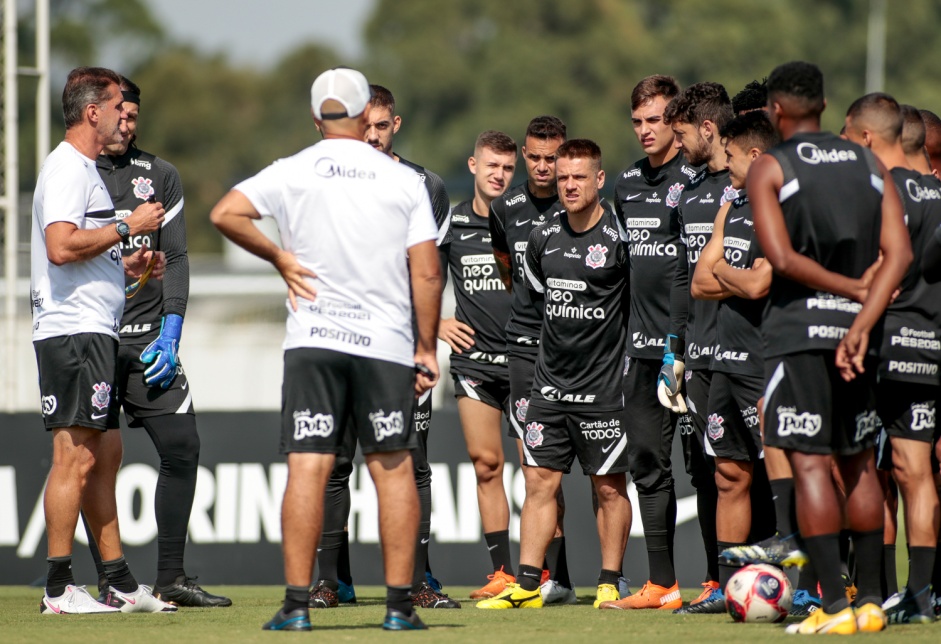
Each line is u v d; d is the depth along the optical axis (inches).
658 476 890.7
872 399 673.0
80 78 816.9
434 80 6697.8
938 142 843.4
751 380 775.1
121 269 830.5
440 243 960.9
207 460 1173.7
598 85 6565.0
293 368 655.8
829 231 645.9
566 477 1157.7
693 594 1050.7
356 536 1158.3
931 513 717.3
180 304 892.0
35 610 853.2
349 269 655.1
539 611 842.8
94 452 823.7
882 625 655.8
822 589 652.7
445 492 1163.9
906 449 724.0
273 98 7539.4
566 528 1151.6
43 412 818.2
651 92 888.3
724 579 803.4
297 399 656.4
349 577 930.7
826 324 646.5
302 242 657.0
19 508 1165.7
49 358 807.7
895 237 647.8
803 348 647.8
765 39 6530.5
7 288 1235.2
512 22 6801.2
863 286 645.9
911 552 720.3
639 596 875.4
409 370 665.0
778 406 656.4
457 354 1000.9
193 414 893.8
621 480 900.6
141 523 1157.7
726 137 772.0
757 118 768.3
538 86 6481.3
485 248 997.8
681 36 6569.9
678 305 852.6
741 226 772.6
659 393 859.4
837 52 6574.8
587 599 997.2
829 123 5713.6
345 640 636.1
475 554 1157.1
